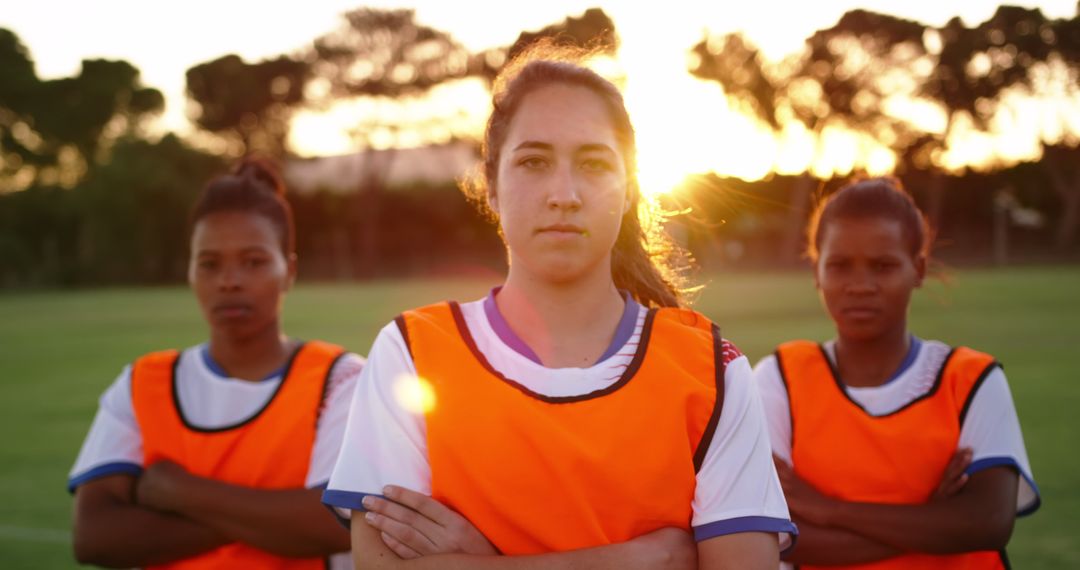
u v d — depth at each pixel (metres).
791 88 59.88
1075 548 4.90
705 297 26.55
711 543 1.72
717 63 59.19
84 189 55.25
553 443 1.69
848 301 2.66
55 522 5.87
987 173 54.78
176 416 2.66
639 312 1.87
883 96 58.88
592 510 1.69
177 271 56.66
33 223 57.03
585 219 1.76
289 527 2.50
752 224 53.22
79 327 22.94
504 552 1.70
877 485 2.60
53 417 9.95
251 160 2.91
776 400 2.74
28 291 51.72
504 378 1.75
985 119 57.34
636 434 1.71
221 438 2.61
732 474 1.74
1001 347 13.80
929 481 2.59
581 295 1.82
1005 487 2.52
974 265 46.16
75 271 54.59
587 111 1.79
